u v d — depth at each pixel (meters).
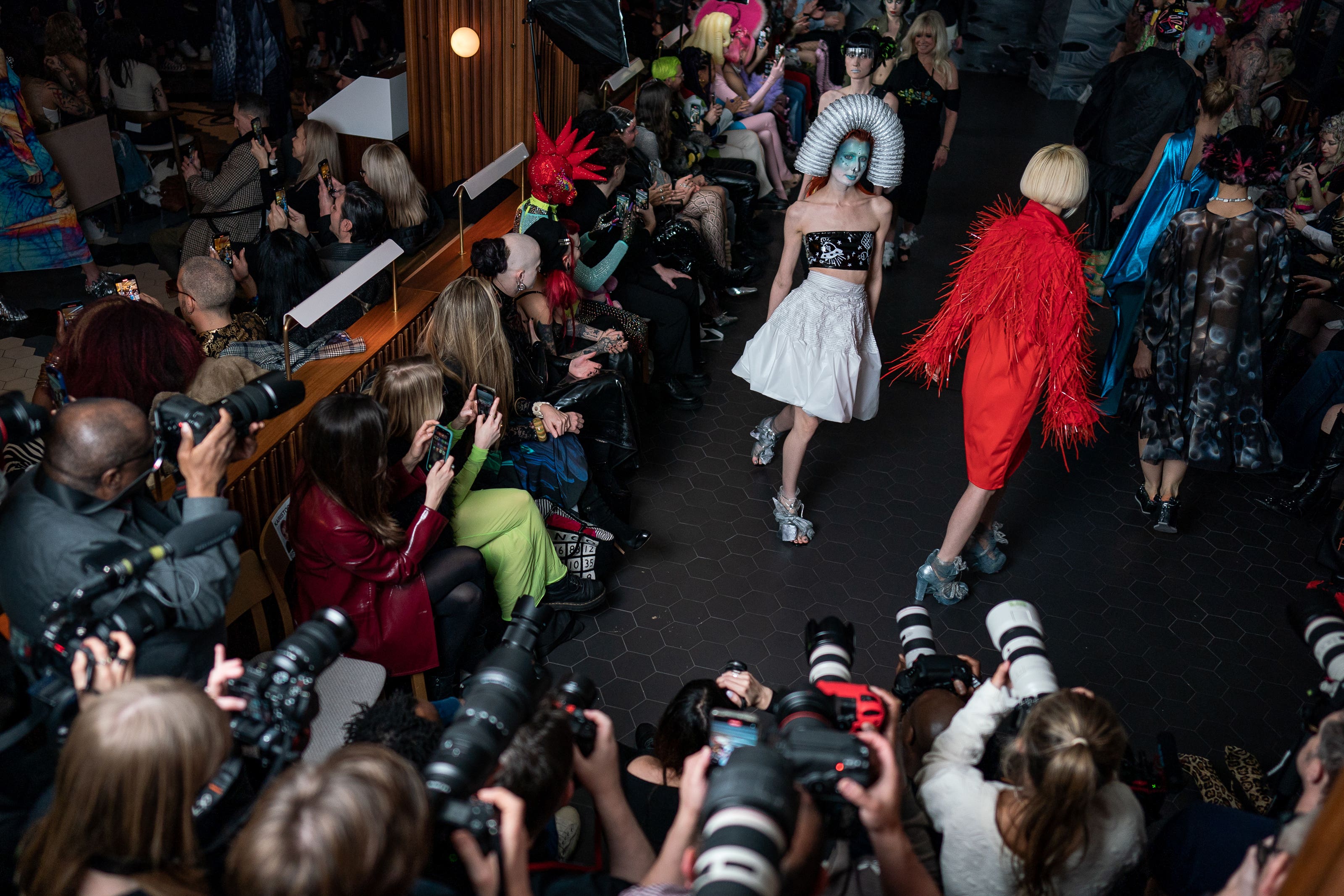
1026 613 2.18
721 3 7.73
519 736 1.63
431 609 3.08
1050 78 11.41
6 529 1.99
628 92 6.90
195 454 2.09
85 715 1.41
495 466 3.67
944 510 4.63
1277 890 1.59
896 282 6.84
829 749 1.53
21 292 5.43
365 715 1.93
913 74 6.34
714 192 6.12
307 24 9.18
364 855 1.24
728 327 6.12
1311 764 1.92
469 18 4.82
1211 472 4.99
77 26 5.92
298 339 3.61
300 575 2.96
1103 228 5.93
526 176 5.30
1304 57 8.88
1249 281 4.17
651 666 3.64
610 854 1.85
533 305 4.10
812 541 4.36
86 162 5.61
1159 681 3.72
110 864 1.42
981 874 1.95
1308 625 2.38
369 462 2.81
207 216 4.95
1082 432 3.85
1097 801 1.93
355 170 5.32
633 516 4.43
